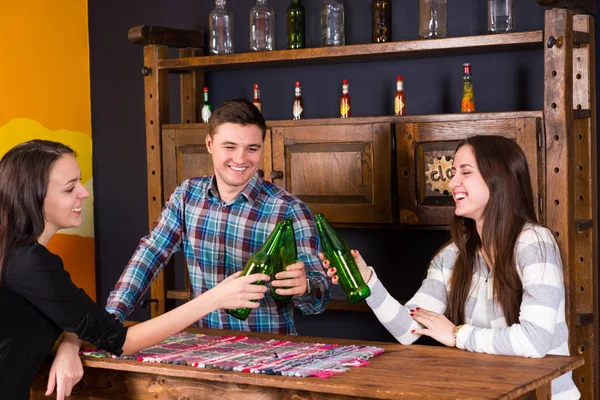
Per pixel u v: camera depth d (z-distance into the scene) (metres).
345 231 3.65
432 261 2.38
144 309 4.23
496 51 3.26
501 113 2.90
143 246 2.54
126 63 4.25
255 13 3.52
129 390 1.96
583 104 2.93
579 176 2.98
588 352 2.98
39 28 4.13
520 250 2.11
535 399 1.77
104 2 4.29
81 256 4.35
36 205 1.96
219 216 2.52
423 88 3.46
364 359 1.88
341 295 3.61
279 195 2.49
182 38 3.70
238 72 3.87
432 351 1.99
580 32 2.84
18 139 4.06
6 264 1.92
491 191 2.17
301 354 1.93
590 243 2.95
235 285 1.97
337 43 3.42
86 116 4.36
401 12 3.48
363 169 3.18
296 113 3.57
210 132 2.43
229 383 1.80
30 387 2.09
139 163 4.25
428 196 3.08
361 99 3.60
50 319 1.99
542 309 1.99
